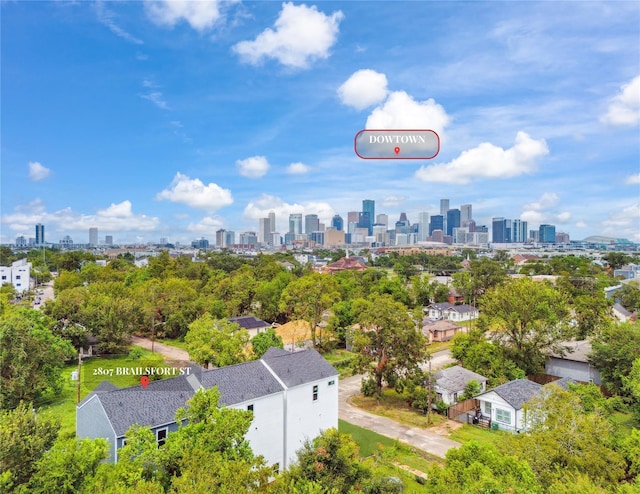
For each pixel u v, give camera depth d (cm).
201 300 7412
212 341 4319
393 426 3744
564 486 1847
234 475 1620
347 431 3609
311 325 6462
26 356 3938
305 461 2048
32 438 1764
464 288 10312
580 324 6006
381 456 3112
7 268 11781
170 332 7175
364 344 4278
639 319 5238
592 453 2166
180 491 1507
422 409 4125
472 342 5100
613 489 1988
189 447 1917
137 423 2222
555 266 14088
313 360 3375
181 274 10856
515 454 2183
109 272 11262
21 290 11875
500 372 4550
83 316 5959
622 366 3991
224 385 2786
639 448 2238
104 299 6462
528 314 4741
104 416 2300
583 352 4800
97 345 6119
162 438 2394
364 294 8781
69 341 5028
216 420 2047
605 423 2553
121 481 1702
